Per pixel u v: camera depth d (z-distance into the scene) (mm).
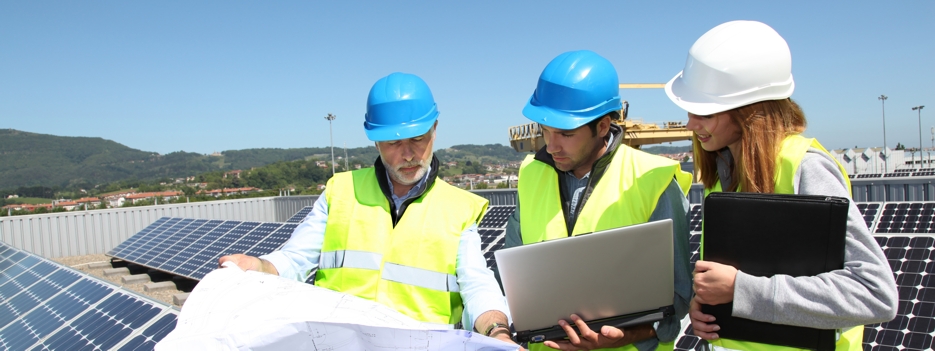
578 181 3139
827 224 2029
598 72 2941
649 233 2404
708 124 2525
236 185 49125
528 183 3295
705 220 2283
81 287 6035
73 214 21141
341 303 2191
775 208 2117
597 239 2406
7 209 20469
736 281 2121
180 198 25641
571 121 2814
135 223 22781
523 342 2648
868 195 16344
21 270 8211
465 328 2939
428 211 3100
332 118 35500
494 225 11133
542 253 2439
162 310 4574
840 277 2004
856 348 2426
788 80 2439
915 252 5379
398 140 2961
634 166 2965
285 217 27234
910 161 44312
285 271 2965
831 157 2303
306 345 2061
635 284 2510
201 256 12914
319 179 50562
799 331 2174
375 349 2078
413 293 2975
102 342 4508
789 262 2115
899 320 4723
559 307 2547
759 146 2354
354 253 3070
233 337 2023
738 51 2439
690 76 2613
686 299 2861
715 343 2631
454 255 3027
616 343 2691
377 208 3139
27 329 5676
